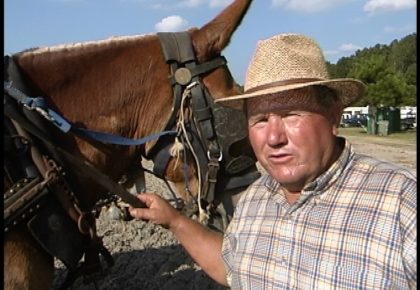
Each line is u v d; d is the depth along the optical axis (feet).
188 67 9.27
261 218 6.61
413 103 130.93
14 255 7.66
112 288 16.24
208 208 9.73
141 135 9.39
